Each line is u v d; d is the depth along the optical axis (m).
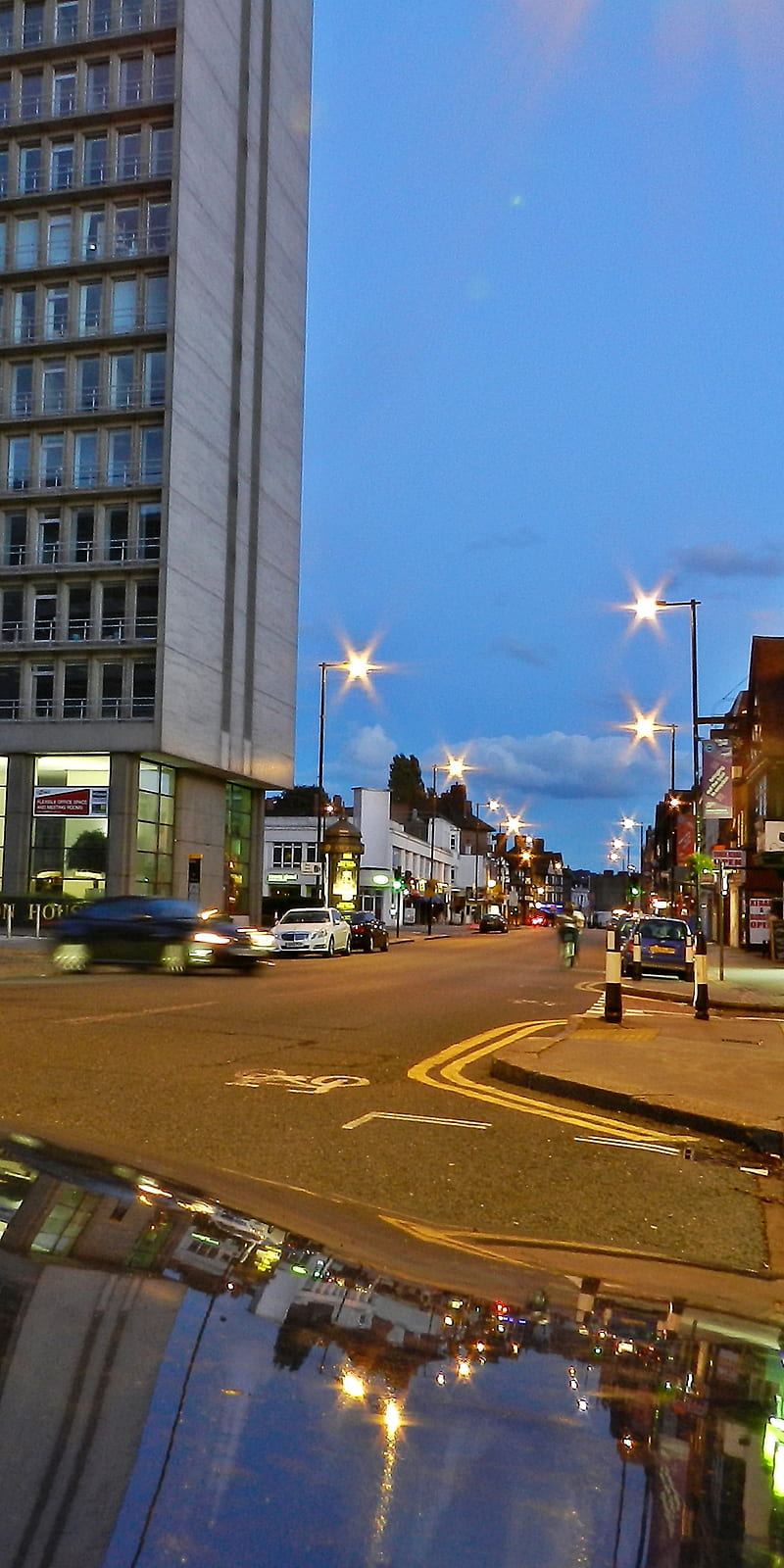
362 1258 1.95
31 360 48.69
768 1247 5.11
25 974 22.88
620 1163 6.78
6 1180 1.67
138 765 46.91
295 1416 1.08
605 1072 9.69
